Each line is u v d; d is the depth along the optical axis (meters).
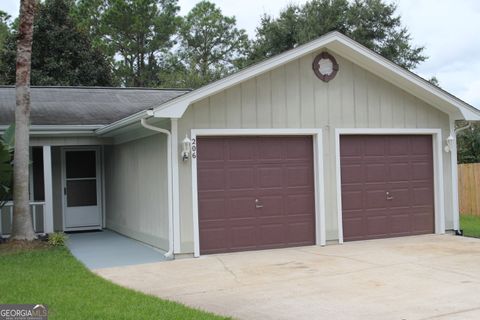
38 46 28.19
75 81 28.30
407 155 11.79
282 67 10.50
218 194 10.09
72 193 14.52
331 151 10.91
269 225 10.46
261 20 35.38
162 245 10.36
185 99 9.30
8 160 10.92
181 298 6.83
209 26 44.16
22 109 10.90
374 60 10.77
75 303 6.37
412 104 11.69
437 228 11.96
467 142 21.84
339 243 10.91
